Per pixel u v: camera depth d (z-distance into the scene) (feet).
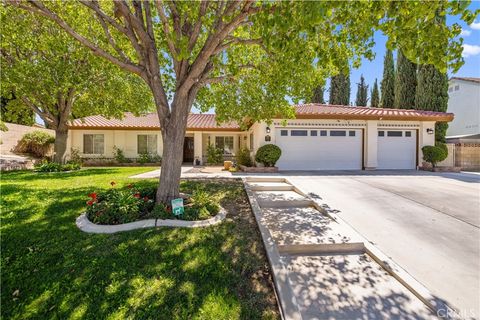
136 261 11.00
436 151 41.91
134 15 17.10
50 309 8.58
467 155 48.21
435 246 12.94
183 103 17.85
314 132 43.24
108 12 25.93
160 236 13.17
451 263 11.29
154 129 56.03
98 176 32.63
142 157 54.90
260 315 8.23
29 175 33.30
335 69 21.52
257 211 17.51
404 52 11.00
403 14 9.92
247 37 21.44
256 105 26.73
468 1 8.70
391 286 9.86
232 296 9.07
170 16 17.60
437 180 31.71
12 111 41.32
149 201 17.43
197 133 57.00
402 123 44.50
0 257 11.14
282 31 9.80
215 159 56.95
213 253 11.78
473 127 56.70
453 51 10.59
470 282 9.86
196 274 10.25
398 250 12.51
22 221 14.78
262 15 10.52
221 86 26.78
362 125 43.62
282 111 26.73
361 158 44.06
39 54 32.09
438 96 52.42
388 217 17.30
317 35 13.89
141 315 8.21
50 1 22.29
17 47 32.86
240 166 45.19
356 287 9.77
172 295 9.05
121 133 57.16
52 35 29.81
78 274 10.17
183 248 12.13
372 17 10.45
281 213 18.56
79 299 8.96
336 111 44.04
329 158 43.47
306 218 17.29
